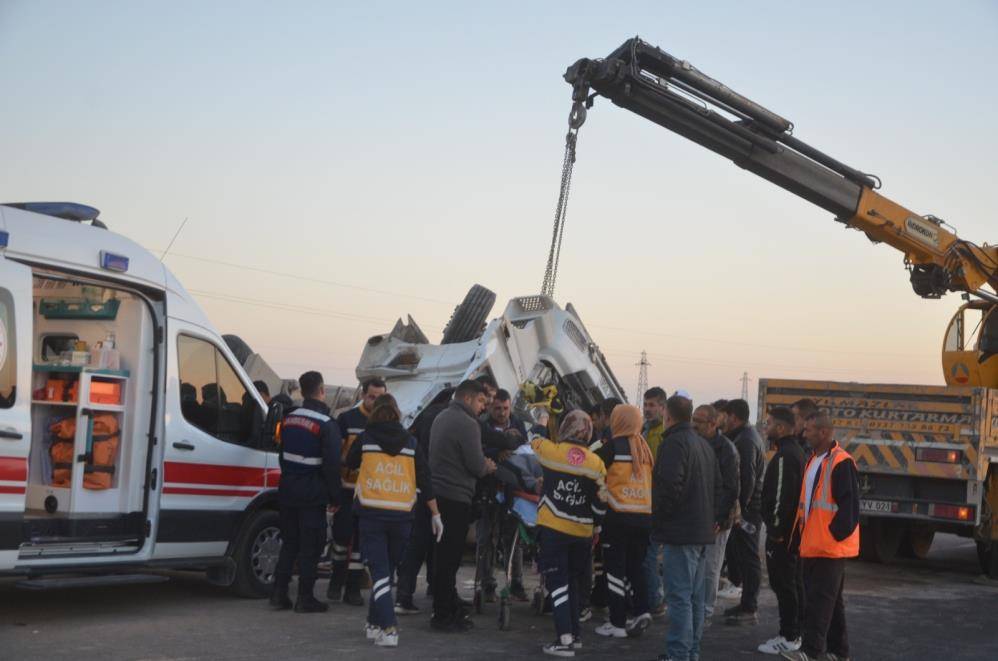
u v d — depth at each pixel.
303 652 7.65
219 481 9.43
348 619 8.95
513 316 13.84
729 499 9.10
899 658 8.57
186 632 8.12
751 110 12.63
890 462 13.75
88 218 8.95
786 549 8.48
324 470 9.05
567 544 8.10
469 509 8.81
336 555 9.78
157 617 8.70
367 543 8.11
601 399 14.77
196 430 9.31
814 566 7.89
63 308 9.56
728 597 11.44
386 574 8.09
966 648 9.09
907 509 13.75
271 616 8.93
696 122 12.33
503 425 9.63
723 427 10.22
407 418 12.84
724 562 11.89
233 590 9.66
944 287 14.92
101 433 8.95
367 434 8.26
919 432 13.63
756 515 9.80
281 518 9.32
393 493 8.14
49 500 8.98
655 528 7.63
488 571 9.88
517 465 9.12
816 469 7.92
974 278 15.12
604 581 10.12
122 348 9.25
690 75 12.06
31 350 7.97
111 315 9.31
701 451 7.68
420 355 13.52
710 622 9.83
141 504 9.01
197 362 9.47
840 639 8.14
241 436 9.77
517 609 9.95
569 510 8.07
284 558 9.27
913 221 14.55
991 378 15.87
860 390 14.08
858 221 14.24
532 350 13.55
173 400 9.15
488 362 12.73
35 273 8.27
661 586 10.11
